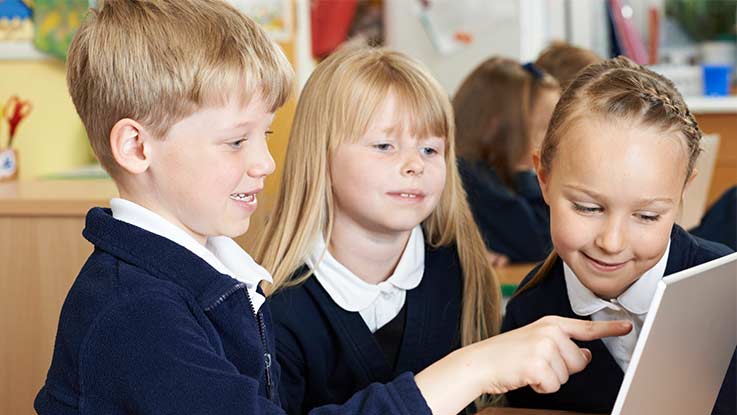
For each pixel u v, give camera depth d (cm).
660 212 108
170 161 101
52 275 190
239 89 100
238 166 102
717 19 512
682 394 96
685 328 88
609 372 126
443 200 152
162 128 100
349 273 142
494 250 273
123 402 91
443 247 154
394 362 147
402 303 148
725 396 119
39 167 263
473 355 97
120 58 101
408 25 427
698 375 98
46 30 253
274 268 143
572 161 110
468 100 280
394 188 138
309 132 143
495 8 416
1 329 193
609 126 108
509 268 254
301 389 144
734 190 245
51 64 269
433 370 97
